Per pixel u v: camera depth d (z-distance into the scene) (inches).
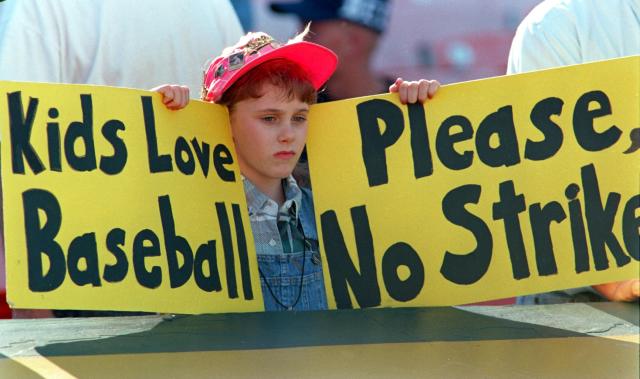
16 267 298.5
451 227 359.3
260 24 657.6
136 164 325.4
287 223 368.5
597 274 356.5
